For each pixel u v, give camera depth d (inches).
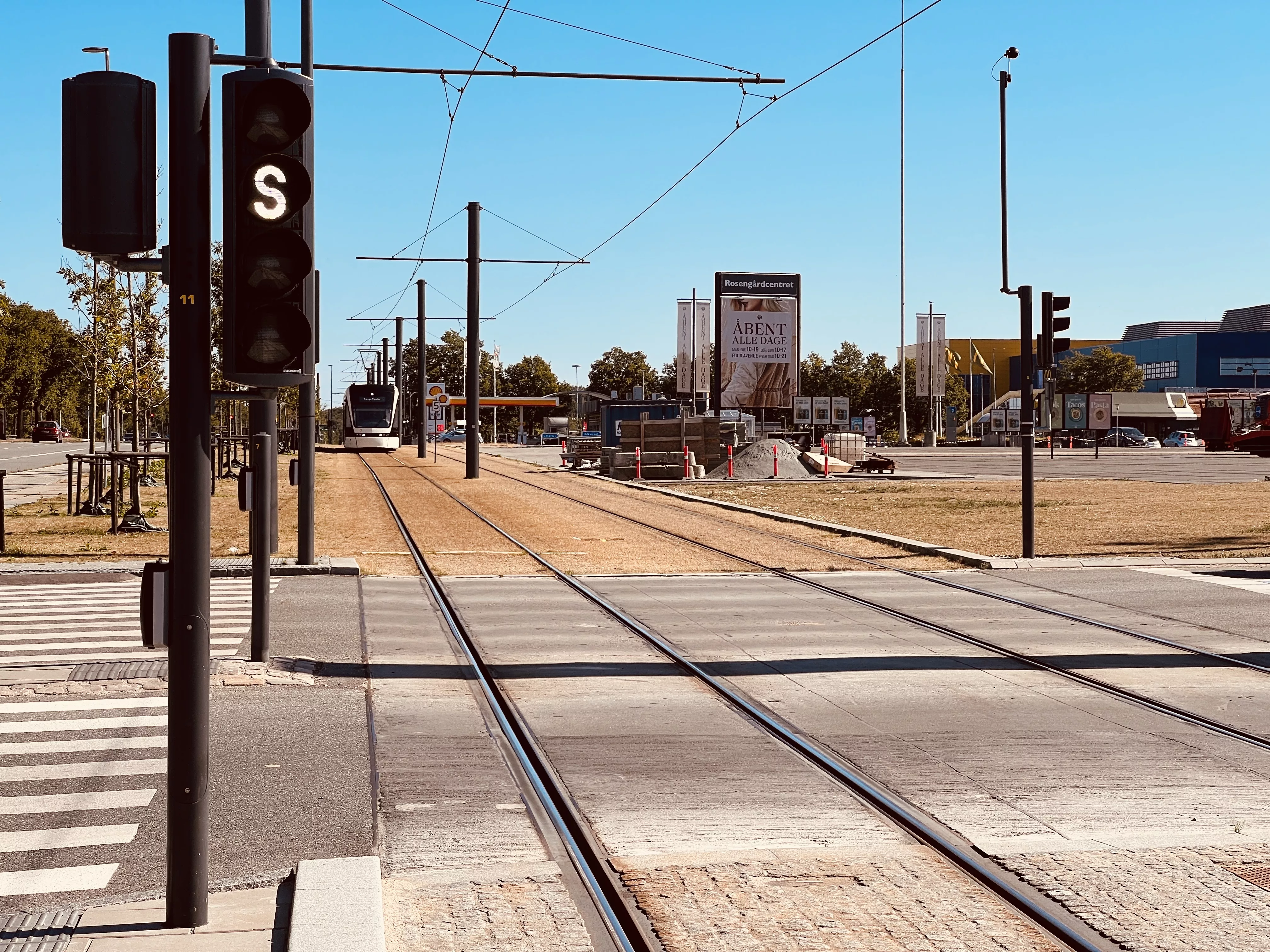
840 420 3531.0
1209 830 268.4
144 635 204.1
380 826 272.5
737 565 823.1
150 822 275.6
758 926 211.9
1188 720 378.9
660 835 265.4
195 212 204.5
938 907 221.5
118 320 1353.3
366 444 2925.7
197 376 204.7
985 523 1117.1
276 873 236.5
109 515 1194.0
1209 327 6702.8
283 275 207.3
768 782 309.7
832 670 459.8
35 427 4224.9
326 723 373.1
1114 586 705.0
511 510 1289.4
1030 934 208.5
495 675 450.6
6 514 1202.0
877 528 1084.5
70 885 236.5
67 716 374.6
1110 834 265.3
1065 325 807.1
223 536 986.1
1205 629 555.8
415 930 209.5
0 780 307.4
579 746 346.3
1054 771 319.3
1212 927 210.8
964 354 6028.5
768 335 2947.8
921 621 579.2
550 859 250.7
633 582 734.5
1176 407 4741.6
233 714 383.6
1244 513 1185.4
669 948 202.7
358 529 1071.6
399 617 591.5
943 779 311.0
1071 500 1396.4
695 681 440.5
